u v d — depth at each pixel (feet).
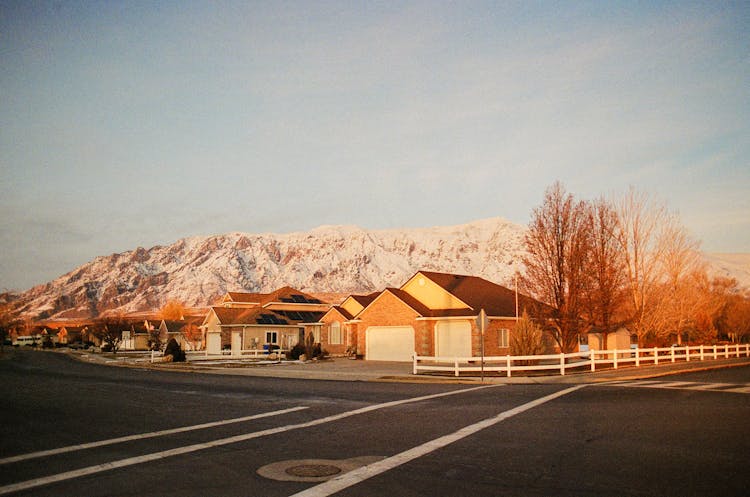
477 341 134.62
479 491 25.86
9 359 208.85
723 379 84.28
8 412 53.06
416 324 141.69
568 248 113.39
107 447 36.35
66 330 487.61
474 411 50.93
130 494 25.67
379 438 38.68
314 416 49.34
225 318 214.90
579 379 85.87
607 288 118.32
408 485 26.89
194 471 29.86
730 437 37.73
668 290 146.00
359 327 156.04
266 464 31.35
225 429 42.93
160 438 39.40
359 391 71.05
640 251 143.02
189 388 77.30
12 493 25.81
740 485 26.58
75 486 26.99
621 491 25.73
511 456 32.73
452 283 151.12
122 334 307.17
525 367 91.56
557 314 113.39
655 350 118.01
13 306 434.30
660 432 39.68
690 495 25.17
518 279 120.78
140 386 81.10
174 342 163.94
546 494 25.38
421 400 60.13
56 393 71.00
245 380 92.12
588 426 42.37
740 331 232.32
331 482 27.50
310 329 192.95
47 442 38.14
